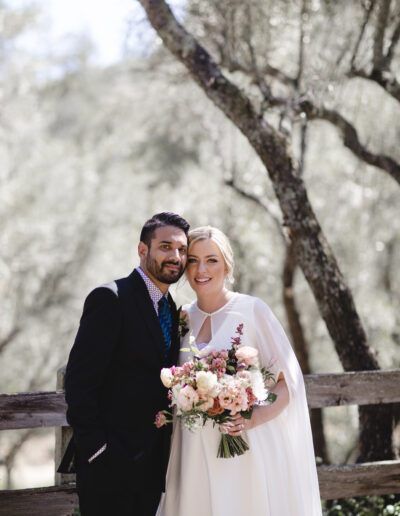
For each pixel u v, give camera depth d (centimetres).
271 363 299
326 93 543
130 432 271
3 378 1234
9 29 1135
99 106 1437
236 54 604
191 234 307
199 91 784
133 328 274
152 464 279
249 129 470
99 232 1209
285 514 286
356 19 559
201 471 288
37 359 1234
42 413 325
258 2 600
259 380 267
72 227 1191
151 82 828
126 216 1225
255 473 283
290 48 650
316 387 371
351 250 854
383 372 383
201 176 1016
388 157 568
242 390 260
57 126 1582
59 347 1228
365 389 380
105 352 269
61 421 328
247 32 592
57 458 334
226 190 905
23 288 1179
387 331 809
